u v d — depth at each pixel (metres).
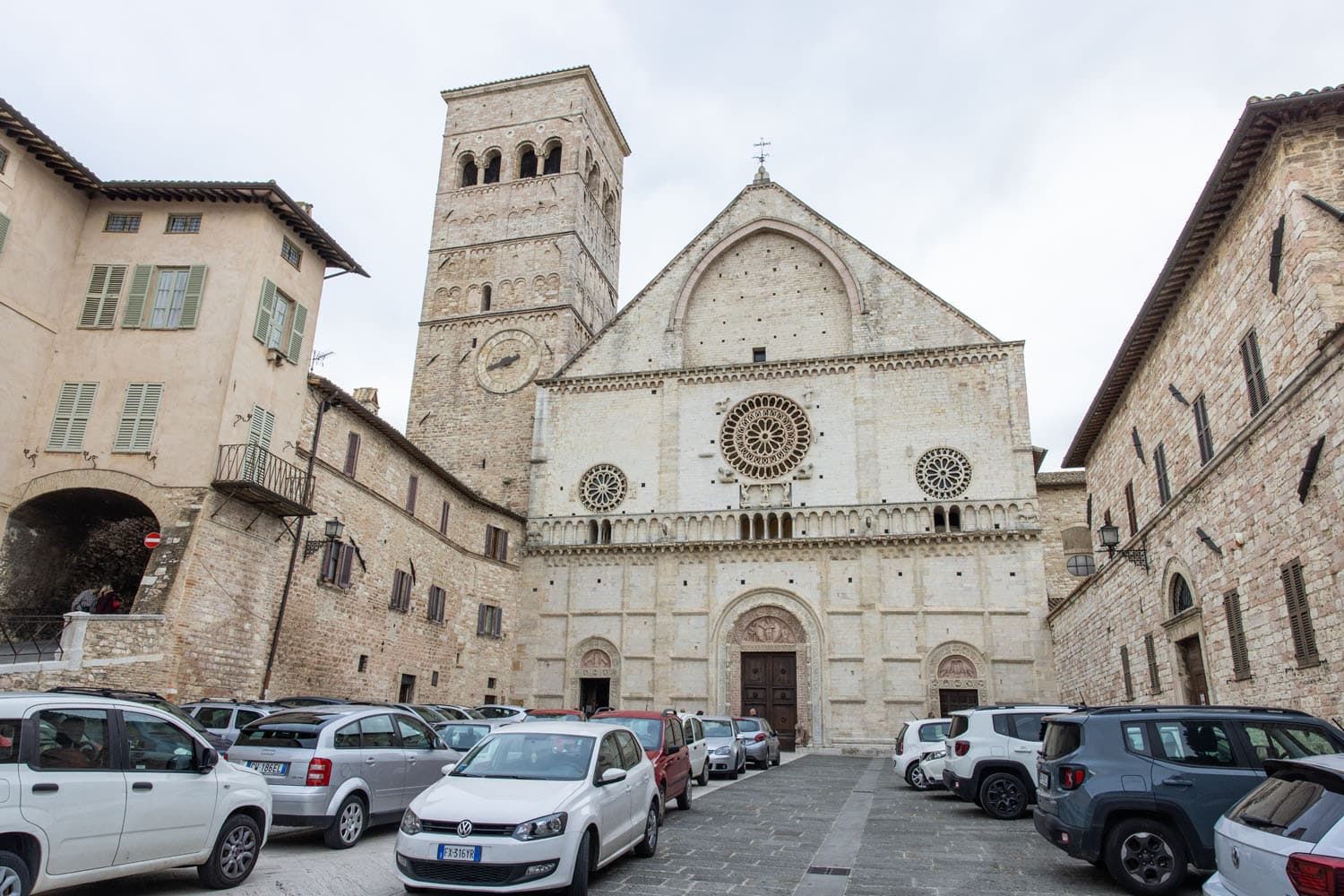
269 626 31.55
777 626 48.41
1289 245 19.20
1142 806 13.22
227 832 13.09
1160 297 26.70
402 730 18.64
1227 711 13.92
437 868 12.07
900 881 13.99
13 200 28.61
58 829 10.59
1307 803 8.33
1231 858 8.91
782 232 55.69
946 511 47.62
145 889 12.82
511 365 59.41
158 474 29.05
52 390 29.98
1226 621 23.66
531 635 51.00
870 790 27.47
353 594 37.47
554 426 54.69
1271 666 20.92
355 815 16.53
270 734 16.56
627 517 51.56
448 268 63.56
